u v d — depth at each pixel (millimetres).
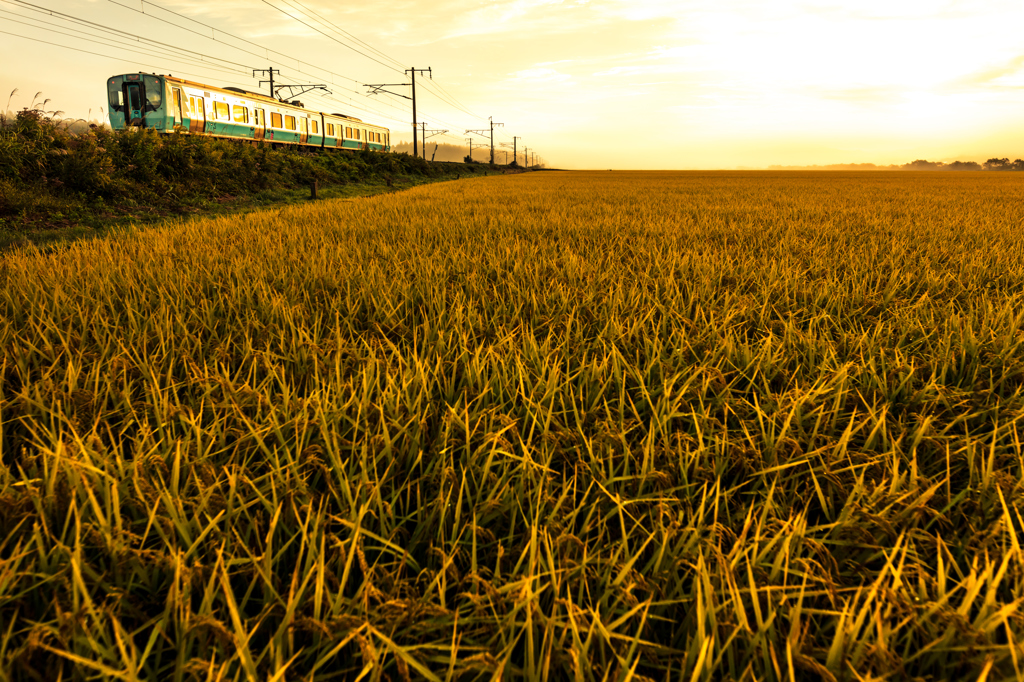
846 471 1910
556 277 4852
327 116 37656
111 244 7020
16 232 9969
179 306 3787
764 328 3498
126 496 1614
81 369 2602
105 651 1135
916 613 1233
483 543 1607
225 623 1308
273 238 7535
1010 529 1388
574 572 1394
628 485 1832
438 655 1222
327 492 1803
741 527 1662
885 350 2984
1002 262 5359
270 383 2506
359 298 4062
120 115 22281
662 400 2283
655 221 9867
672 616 1418
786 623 1366
